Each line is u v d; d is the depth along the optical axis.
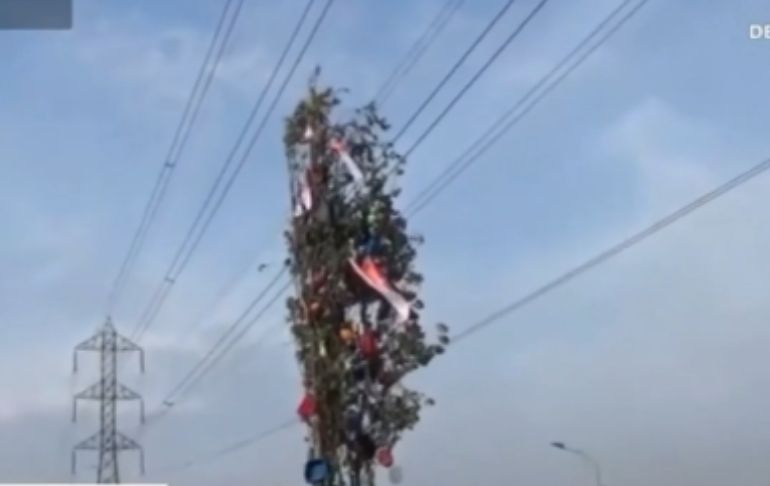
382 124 30.94
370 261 25.09
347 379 24.81
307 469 24.59
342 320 25.14
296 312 25.69
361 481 24.69
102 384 77.31
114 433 76.69
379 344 24.92
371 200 25.62
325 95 26.48
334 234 25.50
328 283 25.28
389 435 24.77
